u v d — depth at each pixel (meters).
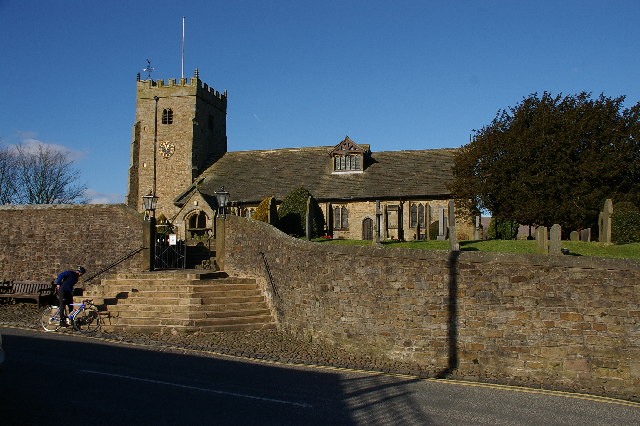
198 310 17.45
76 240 23.38
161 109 51.81
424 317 13.59
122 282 19.38
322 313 15.34
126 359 12.48
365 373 12.29
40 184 54.59
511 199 29.88
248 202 43.56
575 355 12.20
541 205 28.36
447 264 13.46
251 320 17.56
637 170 29.02
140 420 8.09
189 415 8.43
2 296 20.55
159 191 51.31
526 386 11.61
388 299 14.07
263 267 19.22
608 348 11.99
